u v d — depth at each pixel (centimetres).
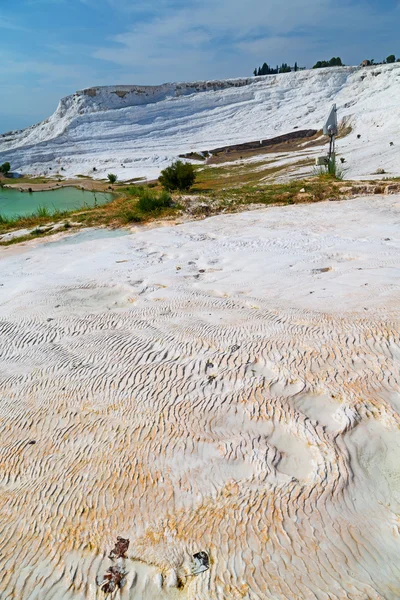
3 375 509
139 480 323
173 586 244
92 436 383
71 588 251
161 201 1656
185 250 1032
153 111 8181
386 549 252
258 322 551
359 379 407
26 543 285
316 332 497
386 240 933
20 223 1720
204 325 565
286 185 1861
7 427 414
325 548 254
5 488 340
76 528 290
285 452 343
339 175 2111
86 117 7944
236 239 1095
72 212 1861
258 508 287
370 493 294
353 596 225
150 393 434
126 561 262
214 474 322
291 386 416
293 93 8262
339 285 658
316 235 1054
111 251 1083
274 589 232
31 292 785
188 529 276
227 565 249
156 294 723
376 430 349
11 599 248
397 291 586
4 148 8094
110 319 629
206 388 430
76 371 494
